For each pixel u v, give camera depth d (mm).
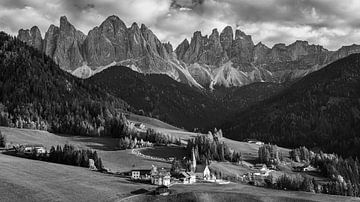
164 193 160750
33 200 129625
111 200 143250
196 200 155875
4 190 133250
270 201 166625
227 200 161250
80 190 149000
